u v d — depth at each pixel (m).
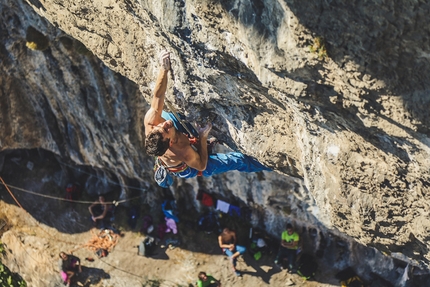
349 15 3.50
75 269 13.48
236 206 13.11
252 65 4.34
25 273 13.81
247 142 5.84
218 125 6.08
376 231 5.32
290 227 12.24
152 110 5.26
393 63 3.60
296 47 3.80
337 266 12.34
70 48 10.73
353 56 3.66
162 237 13.91
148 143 4.93
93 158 13.74
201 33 4.49
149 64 5.93
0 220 14.52
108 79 11.21
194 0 4.19
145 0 4.74
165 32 4.88
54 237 14.33
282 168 6.02
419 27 3.38
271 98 4.87
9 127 13.52
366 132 4.39
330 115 4.44
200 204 13.86
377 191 4.93
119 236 14.21
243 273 12.84
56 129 13.74
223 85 5.14
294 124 5.14
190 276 13.10
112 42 6.21
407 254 5.55
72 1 5.93
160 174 5.71
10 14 10.56
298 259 12.54
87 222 14.61
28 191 15.12
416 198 4.71
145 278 13.26
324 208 5.61
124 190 14.44
